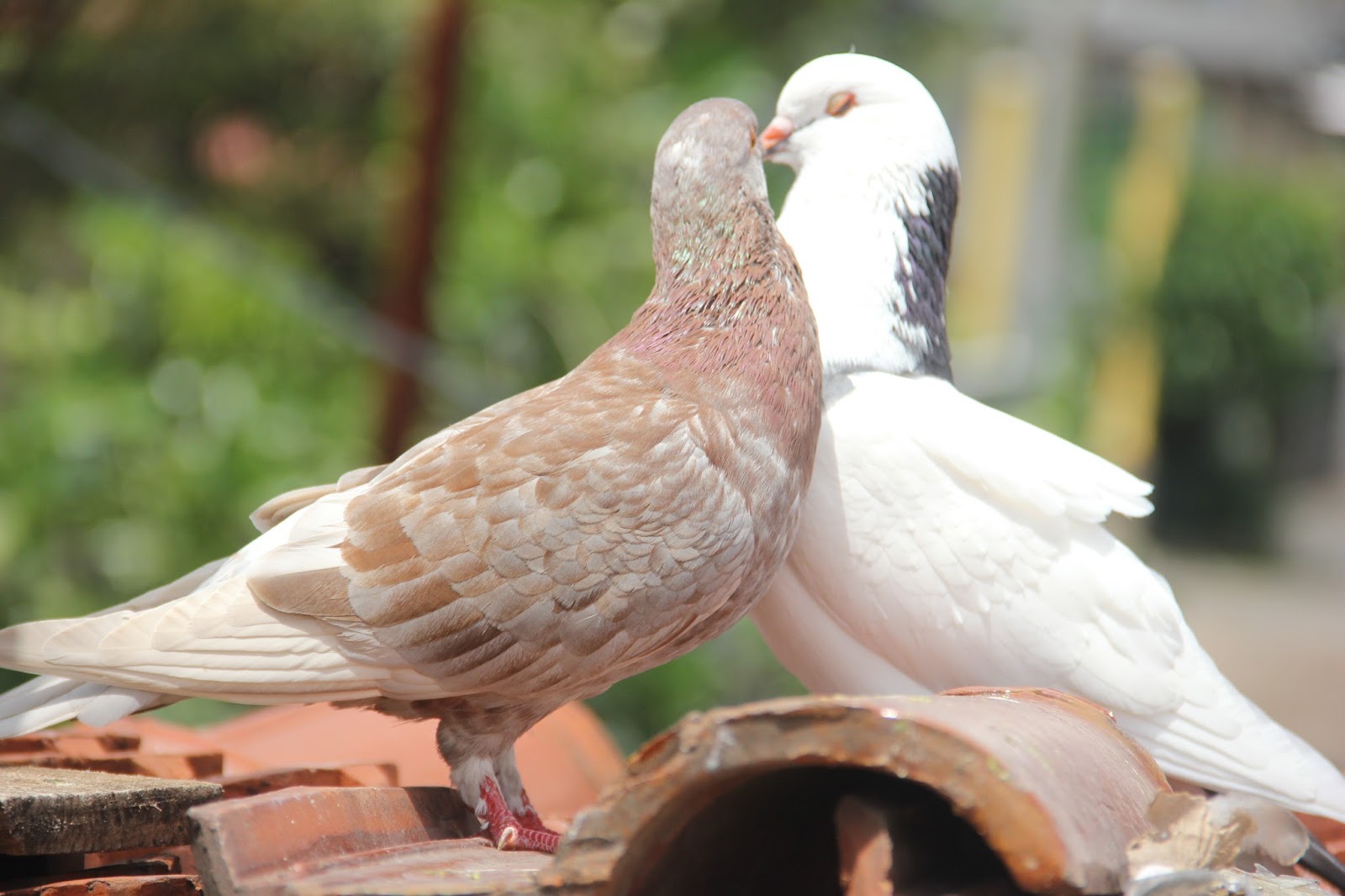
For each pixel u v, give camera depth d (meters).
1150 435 30.55
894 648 5.84
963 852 3.33
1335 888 5.47
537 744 6.80
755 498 4.47
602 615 4.21
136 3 15.33
